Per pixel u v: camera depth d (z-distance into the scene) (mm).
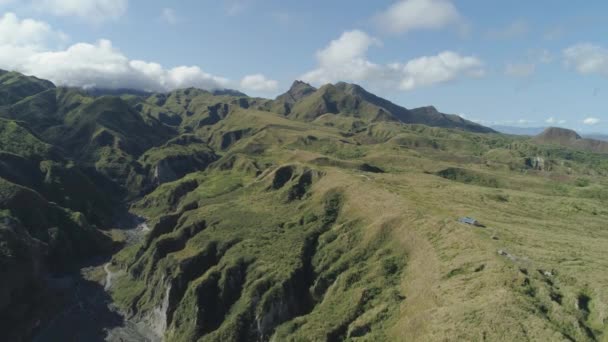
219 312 108000
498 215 112500
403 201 118688
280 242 121562
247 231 132000
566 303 64188
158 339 113562
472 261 78938
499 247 81688
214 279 113562
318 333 83688
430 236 95500
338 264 105438
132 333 117375
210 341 98188
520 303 63312
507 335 58281
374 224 111375
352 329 81188
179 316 110812
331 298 96188
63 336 114875
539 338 56625
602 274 69625
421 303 75688
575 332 58812
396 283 89875
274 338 92375
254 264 114750
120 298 135375
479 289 70188
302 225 129625
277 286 102750
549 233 96250
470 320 62844
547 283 68500
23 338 112375
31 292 127312
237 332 98312
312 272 109812
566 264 74125
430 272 82938
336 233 118562
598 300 62906
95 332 117188
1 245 125750
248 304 102062
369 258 103125
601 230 107938
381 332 76938
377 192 129750
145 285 133750
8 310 115875
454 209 114500
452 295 71688
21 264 127125
